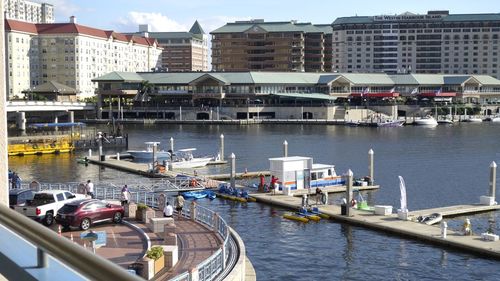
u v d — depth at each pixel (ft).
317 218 178.50
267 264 137.08
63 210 126.21
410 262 138.21
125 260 101.24
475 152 405.59
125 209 142.00
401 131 602.03
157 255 95.04
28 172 304.71
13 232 18.81
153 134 557.74
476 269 132.77
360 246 151.02
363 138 515.50
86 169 316.81
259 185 225.56
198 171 309.22
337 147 439.22
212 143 469.57
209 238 122.01
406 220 172.96
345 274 130.41
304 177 232.53
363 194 236.84
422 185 262.67
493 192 203.92
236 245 116.16
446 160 359.87
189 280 83.71
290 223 176.76
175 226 122.42
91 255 13.71
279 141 486.79
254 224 175.83
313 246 151.53
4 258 17.66
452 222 181.27
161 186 238.48
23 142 408.05
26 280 16.12
